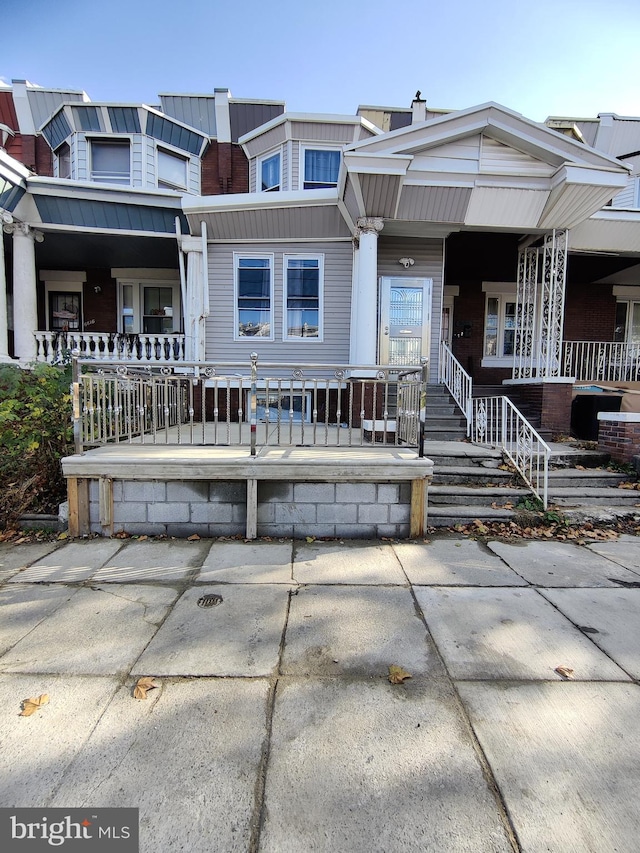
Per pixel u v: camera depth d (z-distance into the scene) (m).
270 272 8.49
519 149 6.69
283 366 4.32
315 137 9.24
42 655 2.39
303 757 1.75
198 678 2.21
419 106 10.28
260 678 2.22
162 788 1.61
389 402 7.59
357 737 1.86
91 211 8.16
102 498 4.16
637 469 5.62
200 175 10.42
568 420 7.70
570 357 9.80
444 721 1.95
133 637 2.57
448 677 2.25
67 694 2.09
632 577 3.46
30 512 4.44
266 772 1.68
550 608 2.96
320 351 8.56
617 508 4.93
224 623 2.72
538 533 4.42
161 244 9.12
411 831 1.46
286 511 4.23
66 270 10.88
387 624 2.73
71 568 3.50
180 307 11.20
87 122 9.41
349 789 1.62
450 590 3.19
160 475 4.14
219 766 1.71
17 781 1.63
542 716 1.99
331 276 8.46
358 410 6.98
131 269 10.98
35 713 1.96
